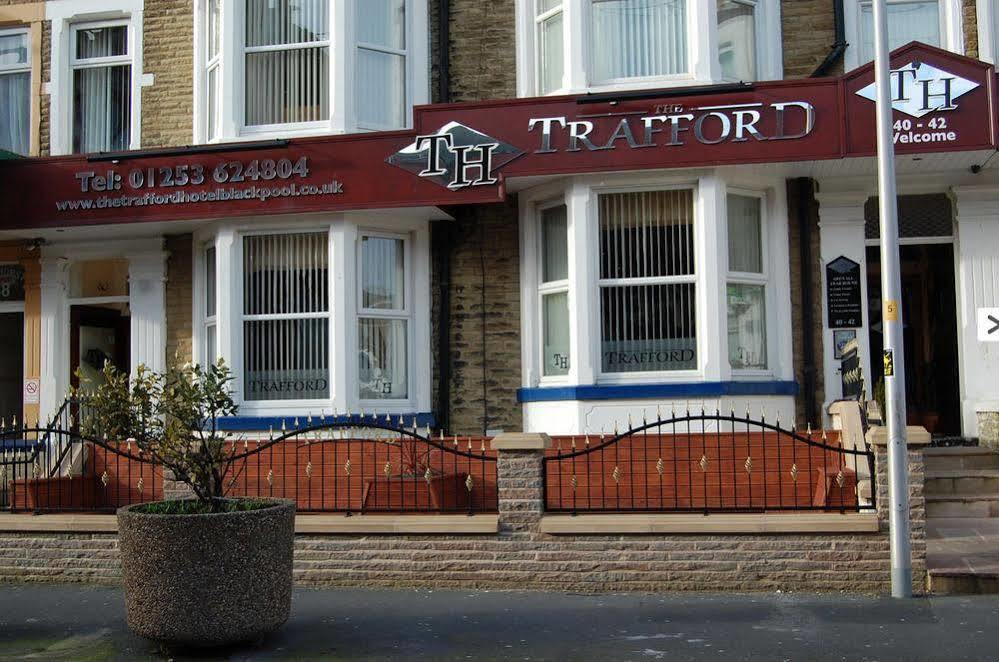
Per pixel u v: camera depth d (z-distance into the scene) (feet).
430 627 23.68
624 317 34.42
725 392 32.76
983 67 31.58
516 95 37.24
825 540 26.48
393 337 37.17
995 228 35.50
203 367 38.27
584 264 33.94
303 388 36.29
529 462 27.68
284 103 37.27
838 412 32.17
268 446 28.86
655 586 26.99
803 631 22.58
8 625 24.59
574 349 33.91
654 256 34.40
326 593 27.45
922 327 40.45
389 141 34.60
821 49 36.27
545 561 27.45
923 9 36.96
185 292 39.14
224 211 35.55
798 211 35.70
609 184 34.09
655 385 33.06
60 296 40.34
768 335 34.94
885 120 26.09
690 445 29.71
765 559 26.66
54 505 34.12
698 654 21.03
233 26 37.27
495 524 27.61
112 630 24.08
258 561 22.04
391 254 37.42
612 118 33.14
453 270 37.32
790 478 31.50
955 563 26.84
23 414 40.29
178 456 23.17
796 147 32.22
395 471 33.73
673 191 34.50
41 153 41.19
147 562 21.72
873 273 40.52
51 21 41.42
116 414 22.91
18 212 36.99
